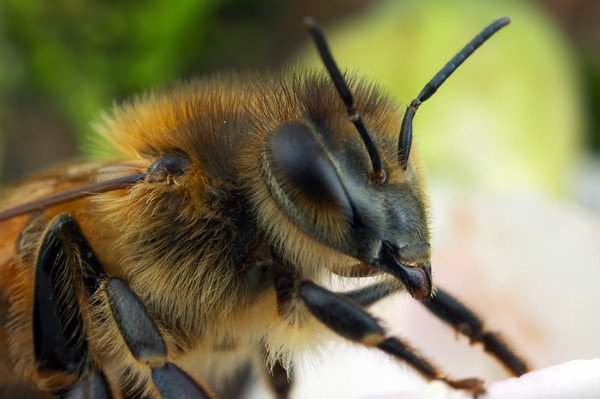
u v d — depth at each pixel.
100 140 0.05
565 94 0.06
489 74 0.06
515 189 0.06
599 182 0.07
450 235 0.05
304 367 0.05
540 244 0.05
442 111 0.06
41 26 0.07
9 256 0.05
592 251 0.05
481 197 0.05
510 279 0.05
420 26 0.06
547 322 0.05
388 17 0.06
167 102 0.05
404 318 0.05
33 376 0.05
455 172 0.06
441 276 0.05
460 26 0.06
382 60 0.06
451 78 0.06
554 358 0.05
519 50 0.06
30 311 0.05
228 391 0.05
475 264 0.05
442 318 0.05
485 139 0.06
